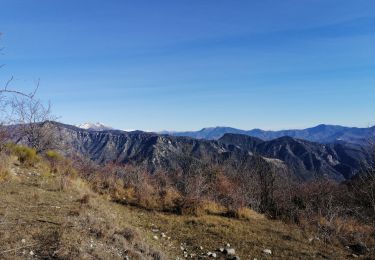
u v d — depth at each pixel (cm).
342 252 1112
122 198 1627
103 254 750
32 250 707
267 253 1031
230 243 1097
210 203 1545
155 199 1600
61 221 891
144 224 1226
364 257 1080
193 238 1122
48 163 1872
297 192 1962
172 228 1218
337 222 1395
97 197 1457
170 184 1947
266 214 1582
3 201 1029
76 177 1772
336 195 1888
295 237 1209
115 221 1036
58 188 1341
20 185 1301
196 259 945
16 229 800
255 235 1197
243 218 1427
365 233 1329
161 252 891
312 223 1445
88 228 874
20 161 1741
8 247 697
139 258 801
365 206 1536
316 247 1131
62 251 712
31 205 1034
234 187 1903
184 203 1494
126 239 895
